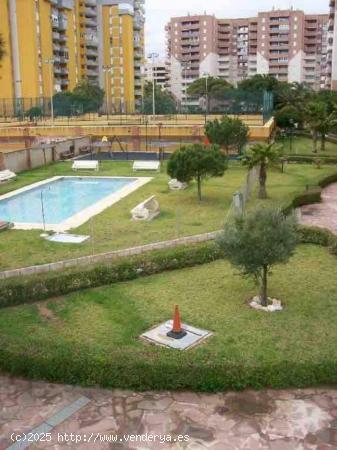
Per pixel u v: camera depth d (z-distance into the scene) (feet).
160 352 30.99
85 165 111.04
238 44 472.44
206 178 79.10
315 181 89.51
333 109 171.73
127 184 96.02
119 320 38.19
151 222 65.62
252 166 78.79
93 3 333.01
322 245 56.24
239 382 29.30
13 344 32.27
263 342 34.14
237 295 42.52
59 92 269.44
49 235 60.59
